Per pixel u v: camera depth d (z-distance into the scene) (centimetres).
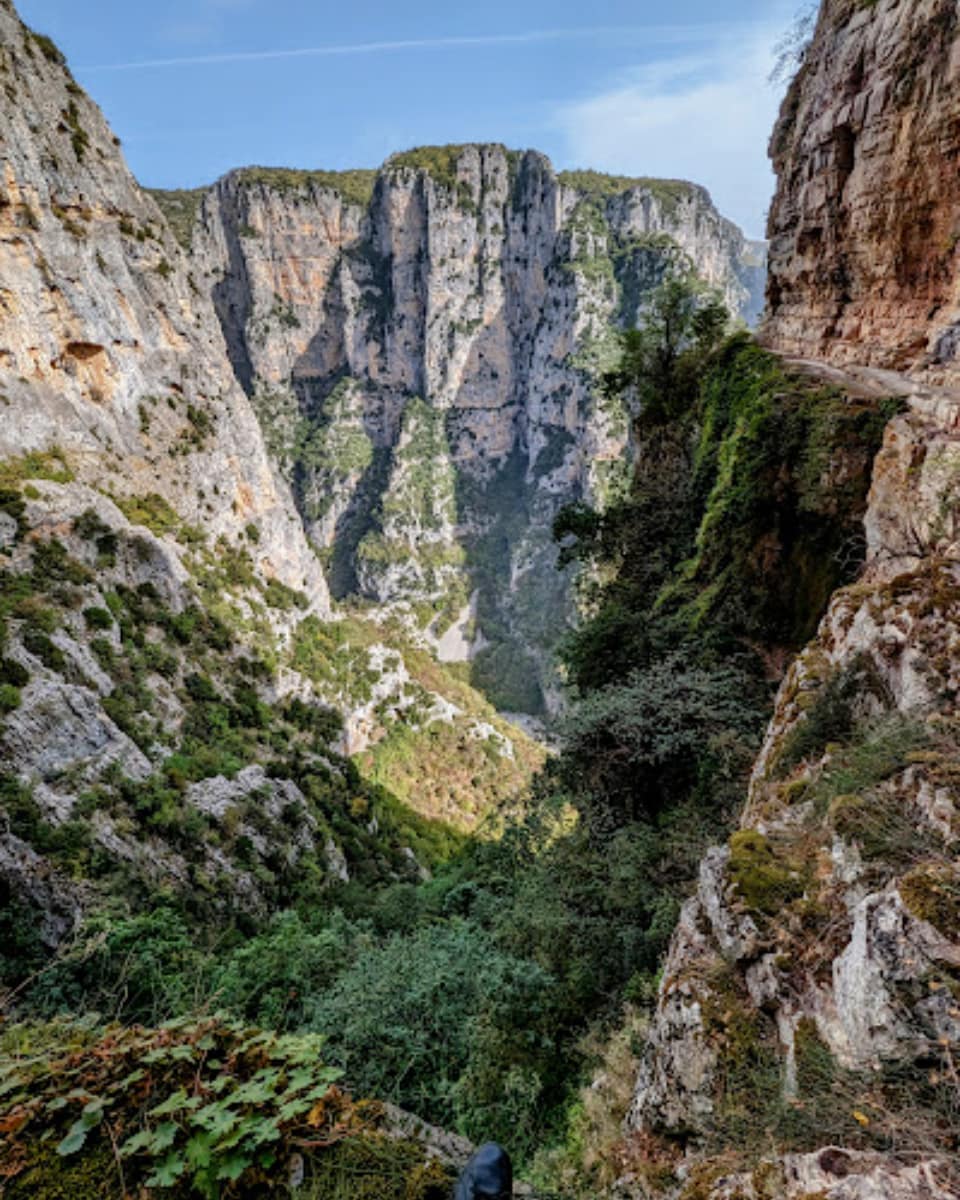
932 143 1155
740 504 1212
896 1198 212
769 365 1427
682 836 928
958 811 361
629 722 1104
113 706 2680
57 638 2634
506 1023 749
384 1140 266
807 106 1675
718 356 1759
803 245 1672
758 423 1196
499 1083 668
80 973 798
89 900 1897
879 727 490
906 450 841
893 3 1243
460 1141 285
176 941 1298
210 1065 280
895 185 1259
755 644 1190
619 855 980
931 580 595
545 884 1062
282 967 1070
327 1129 264
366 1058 697
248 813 2873
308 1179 248
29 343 3744
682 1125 392
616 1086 554
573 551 2095
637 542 1809
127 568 3466
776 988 377
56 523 3162
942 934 281
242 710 3669
